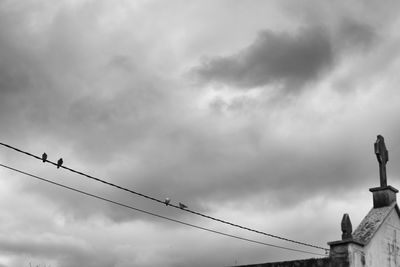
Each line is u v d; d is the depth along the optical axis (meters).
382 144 25.08
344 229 21.55
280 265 22.80
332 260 21.41
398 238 24.34
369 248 22.22
